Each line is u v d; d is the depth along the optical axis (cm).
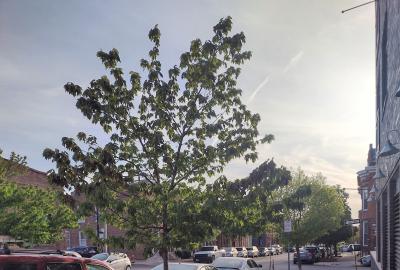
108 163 777
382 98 1752
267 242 7375
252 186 838
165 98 845
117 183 805
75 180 779
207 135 852
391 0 1302
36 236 2108
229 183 823
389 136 1410
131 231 827
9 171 2275
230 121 867
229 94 857
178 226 782
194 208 789
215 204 786
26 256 660
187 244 798
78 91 816
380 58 1906
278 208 883
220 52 860
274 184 854
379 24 1944
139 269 3216
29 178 3588
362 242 4938
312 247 4600
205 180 854
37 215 2102
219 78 860
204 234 786
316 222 2502
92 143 827
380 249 2266
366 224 4925
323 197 2612
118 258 2550
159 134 820
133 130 830
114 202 793
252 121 873
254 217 857
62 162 766
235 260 1698
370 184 4731
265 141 873
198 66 842
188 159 845
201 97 845
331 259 5328
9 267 637
